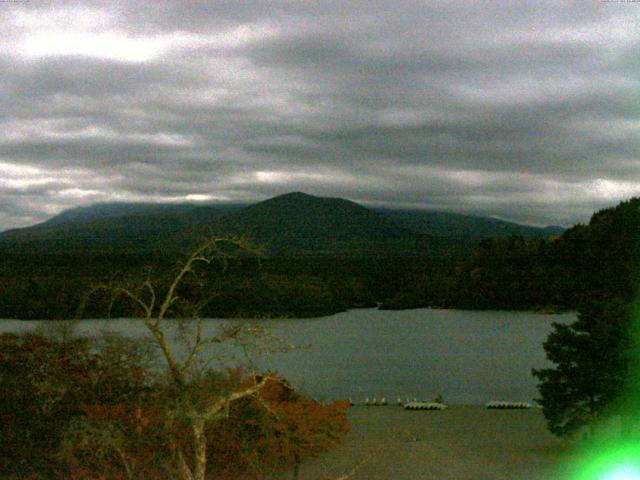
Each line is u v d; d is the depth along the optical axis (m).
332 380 92.81
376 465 41.59
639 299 46.03
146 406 32.59
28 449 35.53
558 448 46.88
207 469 37.69
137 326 87.94
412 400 74.94
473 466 41.38
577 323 45.88
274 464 40.06
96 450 32.53
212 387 24.16
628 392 42.34
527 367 106.75
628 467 40.31
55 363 39.16
